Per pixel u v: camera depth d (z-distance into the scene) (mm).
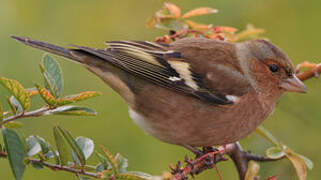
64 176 12109
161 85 9367
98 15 13672
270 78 9898
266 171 11445
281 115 12281
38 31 13133
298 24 13047
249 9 13109
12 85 6691
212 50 9836
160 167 12062
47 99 6941
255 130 9961
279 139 12070
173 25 10484
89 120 12664
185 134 9531
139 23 14016
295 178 11336
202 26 10531
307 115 11969
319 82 11898
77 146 7094
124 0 14125
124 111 12836
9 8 12953
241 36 10773
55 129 7020
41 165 7152
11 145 6461
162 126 9586
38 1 13117
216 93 9391
